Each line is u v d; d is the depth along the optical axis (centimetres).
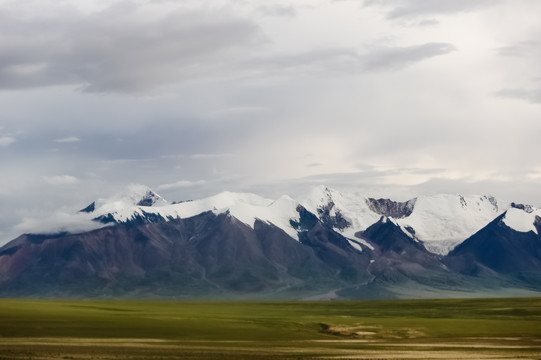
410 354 15488
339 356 14750
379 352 15950
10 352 14288
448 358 14512
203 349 16125
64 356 13638
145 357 13788
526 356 15200
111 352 14725
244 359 13725
